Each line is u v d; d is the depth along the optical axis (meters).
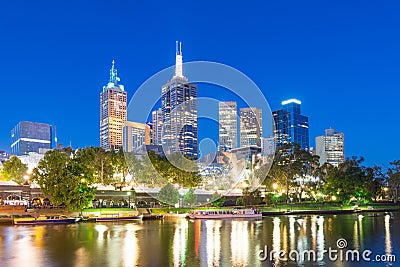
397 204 159.38
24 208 94.44
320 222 96.62
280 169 141.38
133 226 86.50
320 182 156.75
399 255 52.19
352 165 154.25
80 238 66.94
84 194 98.31
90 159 127.19
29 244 60.56
